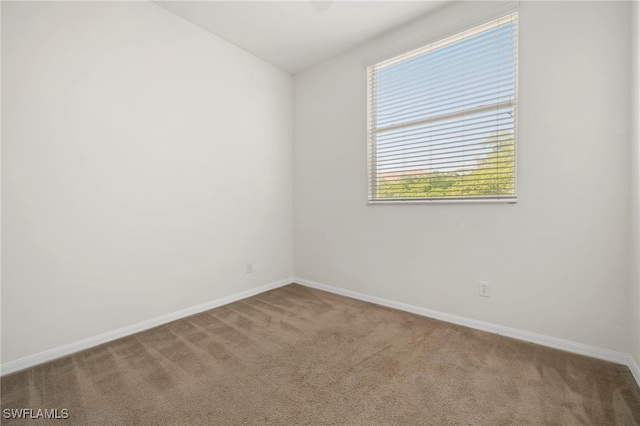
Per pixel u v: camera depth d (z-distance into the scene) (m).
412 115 2.56
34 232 1.78
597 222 1.78
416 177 2.55
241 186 3.00
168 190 2.42
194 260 2.60
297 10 2.39
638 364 1.53
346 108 3.03
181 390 1.52
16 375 1.66
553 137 1.90
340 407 1.38
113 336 2.11
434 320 2.42
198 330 2.25
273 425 1.27
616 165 1.71
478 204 2.21
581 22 1.79
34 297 1.79
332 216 3.19
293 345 2.00
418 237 2.54
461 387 1.52
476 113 2.22
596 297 1.79
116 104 2.11
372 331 2.21
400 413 1.34
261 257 3.21
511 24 2.05
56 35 1.84
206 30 2.66
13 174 1.71
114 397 1.46
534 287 2.00
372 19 2.49
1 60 1.66
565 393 1.46
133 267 2.21
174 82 2.44
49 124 1.82
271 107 3.31
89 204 1.99
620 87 1.69
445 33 2.30
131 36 2.18
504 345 1.97
